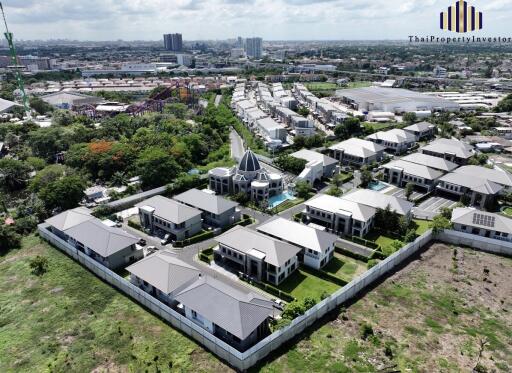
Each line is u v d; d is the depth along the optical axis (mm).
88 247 102375
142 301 87750
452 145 186000
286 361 71750
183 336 78500
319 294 91312
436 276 98625
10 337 79312
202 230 122625
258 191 141250
